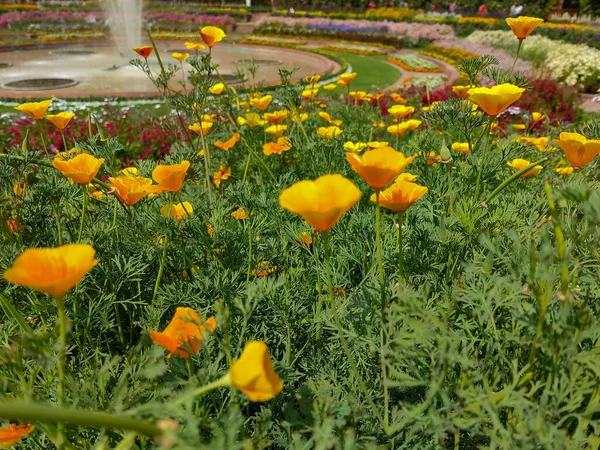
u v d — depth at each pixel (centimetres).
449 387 105
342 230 187
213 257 178
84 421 59
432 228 171
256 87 398
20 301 168
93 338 155
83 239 180
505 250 135
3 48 1923
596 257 122
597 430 89
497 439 87
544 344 92
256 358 72
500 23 2480
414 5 3625
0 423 95
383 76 1446
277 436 117
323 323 148
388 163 113
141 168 226
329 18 3164
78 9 3178
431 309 119
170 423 69
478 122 212
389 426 104
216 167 342
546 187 84
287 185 261
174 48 2039
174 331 103
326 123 457
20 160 183
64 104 923
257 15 3422
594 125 193
